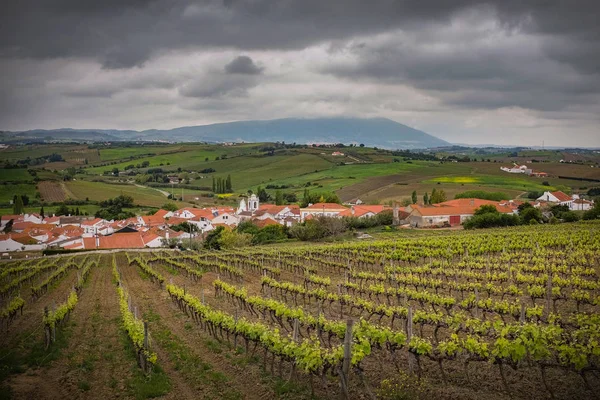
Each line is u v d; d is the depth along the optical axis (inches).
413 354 658.8
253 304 1068.5
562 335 667.4
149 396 621.6
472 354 628.7
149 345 748.0
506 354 586.9
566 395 570.9
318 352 610.9
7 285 1574.8
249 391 633.6
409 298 1088.2
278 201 5679.1
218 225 4087.1
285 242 3526.1
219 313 882.8
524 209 3681.1
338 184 6756.9
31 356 791.1
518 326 659.4
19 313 1238.9
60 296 1549.0
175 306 1273.4
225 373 705.0
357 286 1234.6
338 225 3585.1
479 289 1157.7
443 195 4958.2
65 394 634.2
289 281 1637.6
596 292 1136.8
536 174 6884.8
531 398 568.1
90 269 2319.1
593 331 634.8
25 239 3973.9
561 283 1136.2
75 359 784.3
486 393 586.9
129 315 932.0
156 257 2623.0
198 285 1692.9
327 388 631.8
